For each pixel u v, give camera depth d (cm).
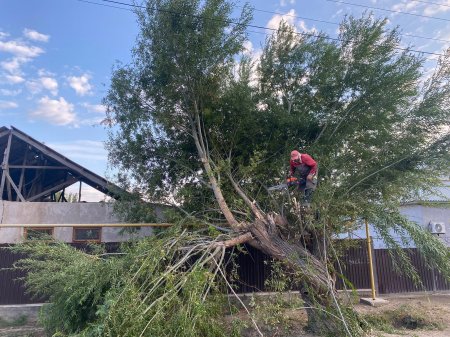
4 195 1516
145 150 1009
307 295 714
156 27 870
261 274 1002
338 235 784
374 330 689
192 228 842
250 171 865
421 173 780
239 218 848
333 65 910
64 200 1581
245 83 930
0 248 920
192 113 945
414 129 816
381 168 798
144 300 527
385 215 680
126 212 1037
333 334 641
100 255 722
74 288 583
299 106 957
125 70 937
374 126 845
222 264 734
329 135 891
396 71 846
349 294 748
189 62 866
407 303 958
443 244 662
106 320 490
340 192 764
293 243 750
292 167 786
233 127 934
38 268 758
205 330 553
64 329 597
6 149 1294
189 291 551
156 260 602
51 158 1379
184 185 991
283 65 974
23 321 877
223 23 855
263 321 684
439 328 764
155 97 945
